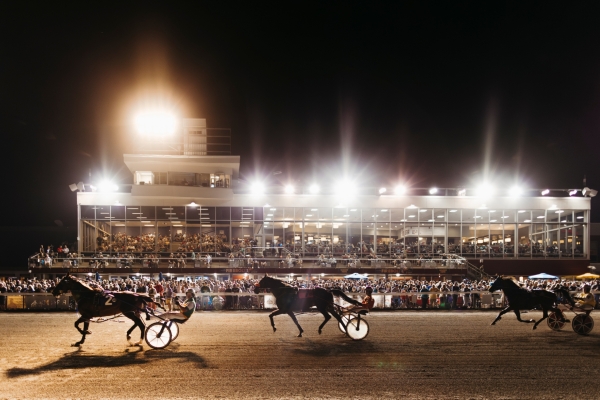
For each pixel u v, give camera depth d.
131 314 13.20
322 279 32.81
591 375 10.49
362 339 14.55
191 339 14.53
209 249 39.00
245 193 40.41
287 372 10.60
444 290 26.00
